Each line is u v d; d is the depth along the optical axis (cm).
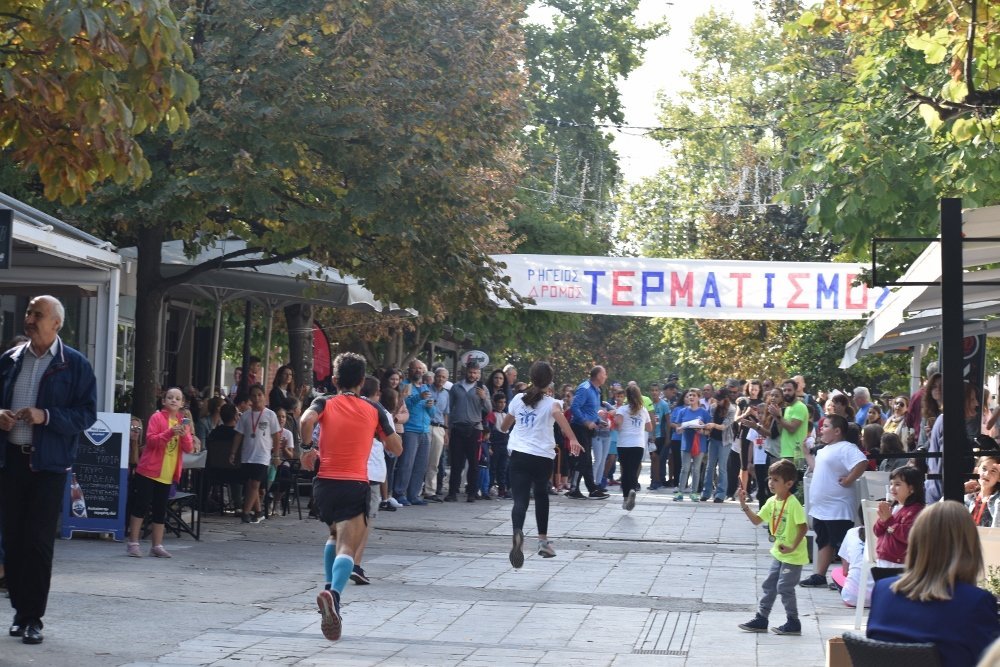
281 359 3559
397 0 1661
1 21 1037
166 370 2673
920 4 1109
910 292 1048
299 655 885
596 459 2562
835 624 1083
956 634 516
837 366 3469
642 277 2489
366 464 993
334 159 1622
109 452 1470
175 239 1897
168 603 1082
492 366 4700
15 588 890
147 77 951
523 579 1327
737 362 4094
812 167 1784
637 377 6856
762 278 2472
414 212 1636
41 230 1298
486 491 2389
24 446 882
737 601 1215
